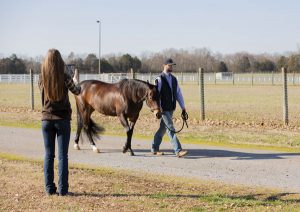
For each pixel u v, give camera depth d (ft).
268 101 111.04
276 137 49.93
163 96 40.70
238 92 152.25
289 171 35.24
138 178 32.73
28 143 49.11
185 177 33.30
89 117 45.14
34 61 357.61
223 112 82.07
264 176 33.63
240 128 56.90
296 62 318.24
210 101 111.45
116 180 31.68
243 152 42.98
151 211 24.52
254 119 69.82
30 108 89.04
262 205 25.50
